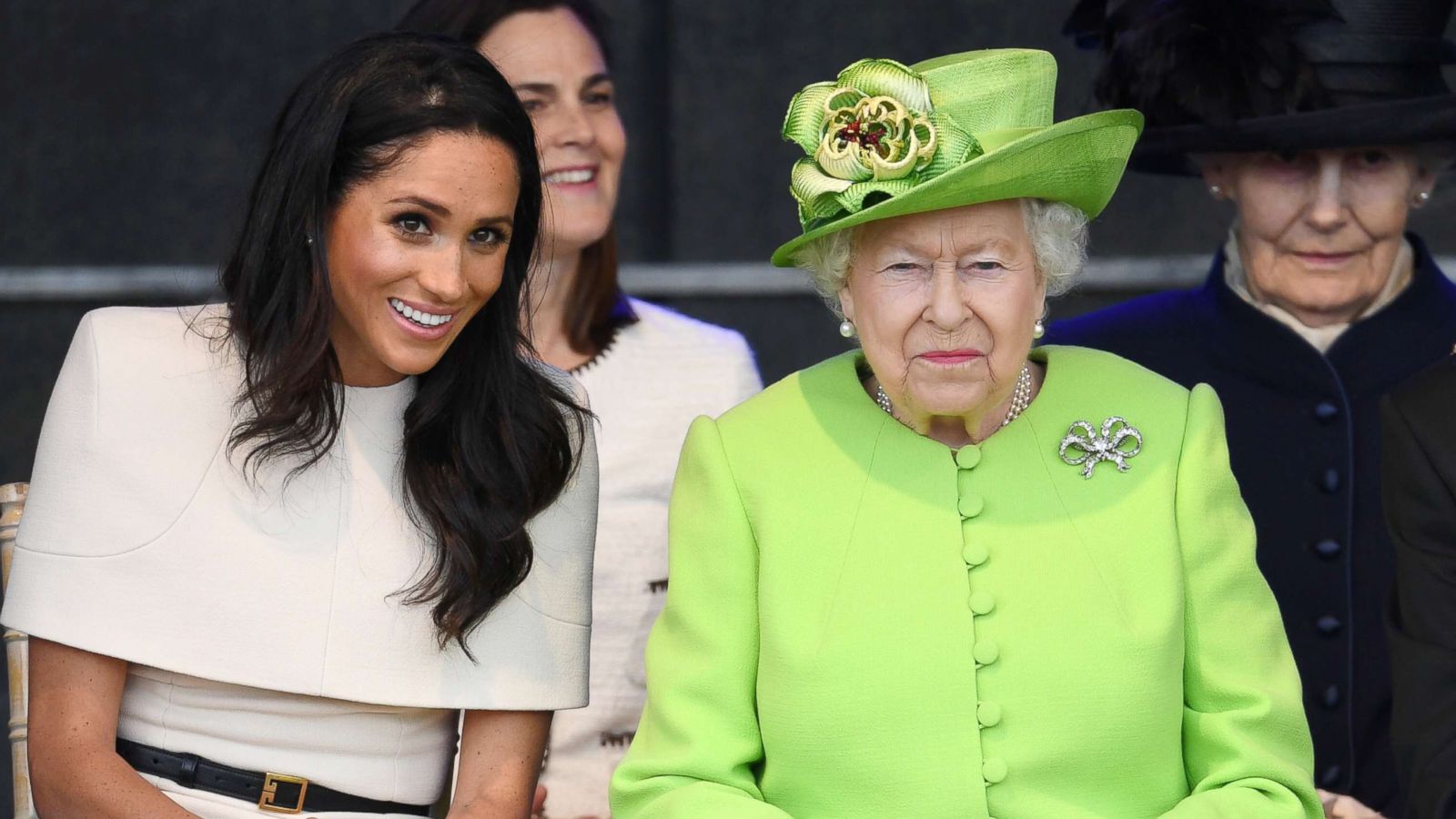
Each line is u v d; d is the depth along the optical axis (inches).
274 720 416.5
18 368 804.6
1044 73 398.6
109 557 409.4
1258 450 524.1
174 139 807.1
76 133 807.7
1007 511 399.9
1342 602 510.6
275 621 413.1
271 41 805.2
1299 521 517.7
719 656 402.6
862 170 382.6
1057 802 381.7
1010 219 384.8
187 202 806.5
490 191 397.7
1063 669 384.2
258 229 407.2
